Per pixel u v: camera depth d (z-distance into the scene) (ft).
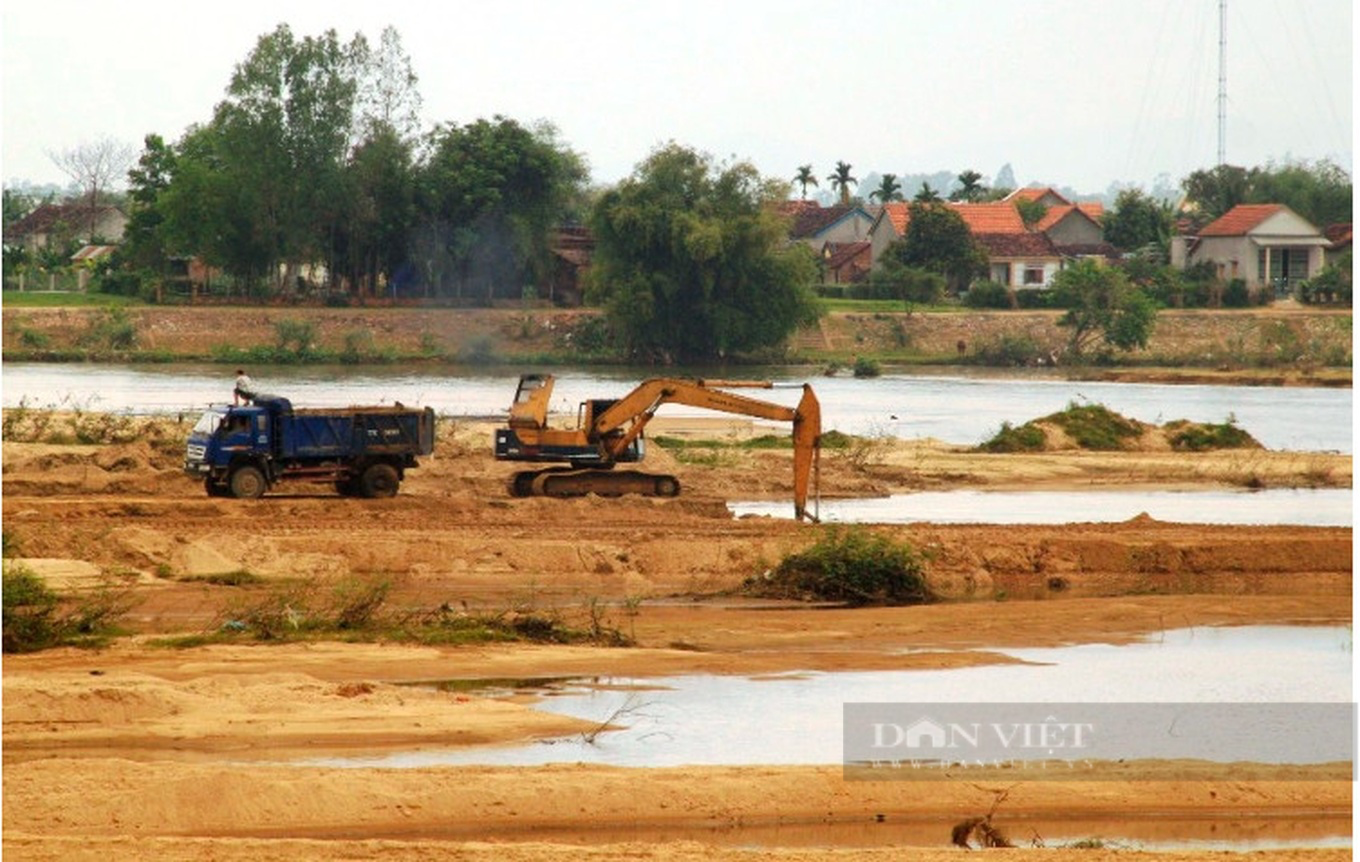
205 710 254.68
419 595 361.10
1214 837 218.38
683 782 224.33
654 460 549.13
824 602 370.94
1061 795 229.66
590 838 210.18
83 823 203.21
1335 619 358.64
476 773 224.74
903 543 396.78
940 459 636.89
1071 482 601.62
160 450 550.36
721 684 291.17
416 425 465.06
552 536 410.11
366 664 294.87
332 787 213.87
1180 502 556.92
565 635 322.55
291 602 331.16
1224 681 300.40
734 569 393.91
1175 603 368.68
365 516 437.99
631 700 277.64
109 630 313.12
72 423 586.04
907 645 326.44
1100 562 411.13
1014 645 328.90
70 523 402.11
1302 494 586.86
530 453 480.64
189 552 370.12
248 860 187.11
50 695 250.37
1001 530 438.40
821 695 284.82
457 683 287.07
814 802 222.89
